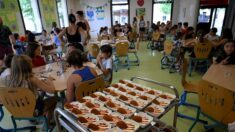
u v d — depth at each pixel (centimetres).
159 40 654
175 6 901
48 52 402
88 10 932
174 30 628
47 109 181
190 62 374
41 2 617
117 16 953
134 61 512
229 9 529
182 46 400
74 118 107
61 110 114
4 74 199
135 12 946
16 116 171
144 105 120
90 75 169
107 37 562
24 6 532
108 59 261
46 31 621
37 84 165
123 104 121
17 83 160
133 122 101
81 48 246
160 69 433
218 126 197
